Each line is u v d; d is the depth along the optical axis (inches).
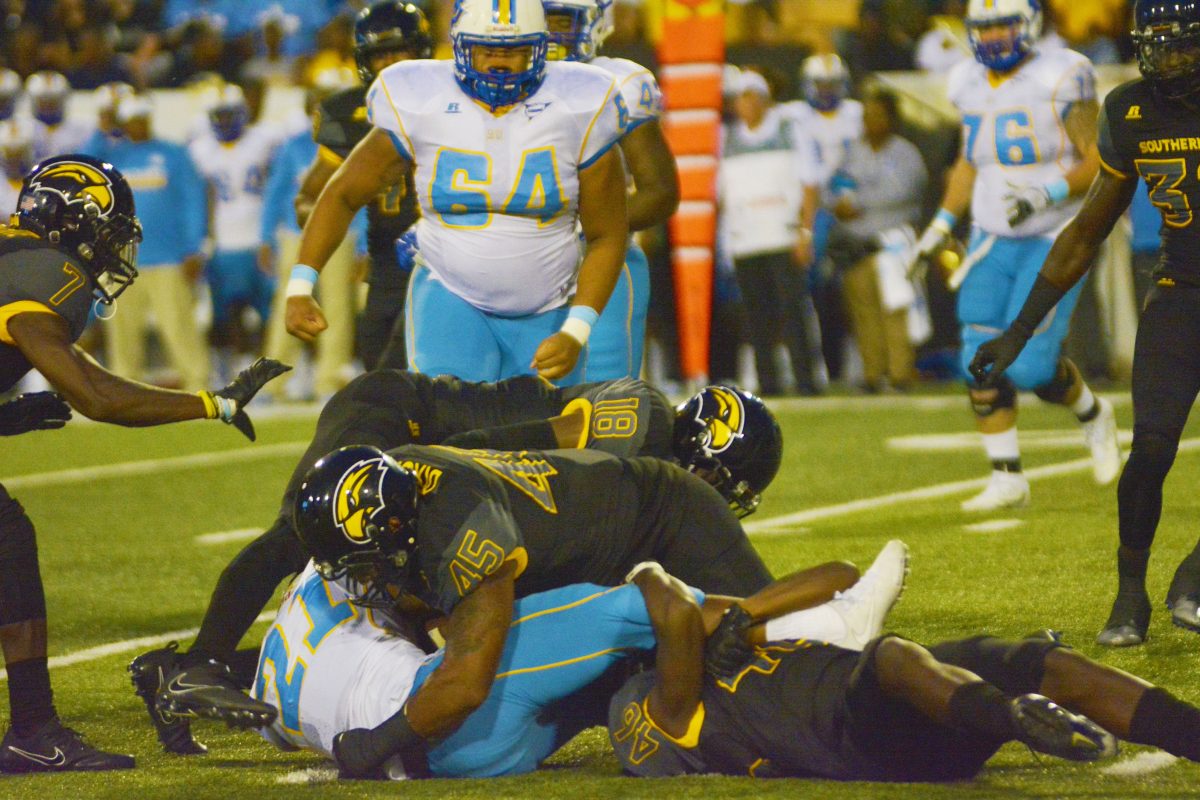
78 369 547.8
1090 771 510.3
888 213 1568.7
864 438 1322.6
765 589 522.6
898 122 1594.5
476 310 719.7
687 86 1402.6
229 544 1010.1
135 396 555.8
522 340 725.3
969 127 997.8
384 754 512.1
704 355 1469.0
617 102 686.5
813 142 1557.6
